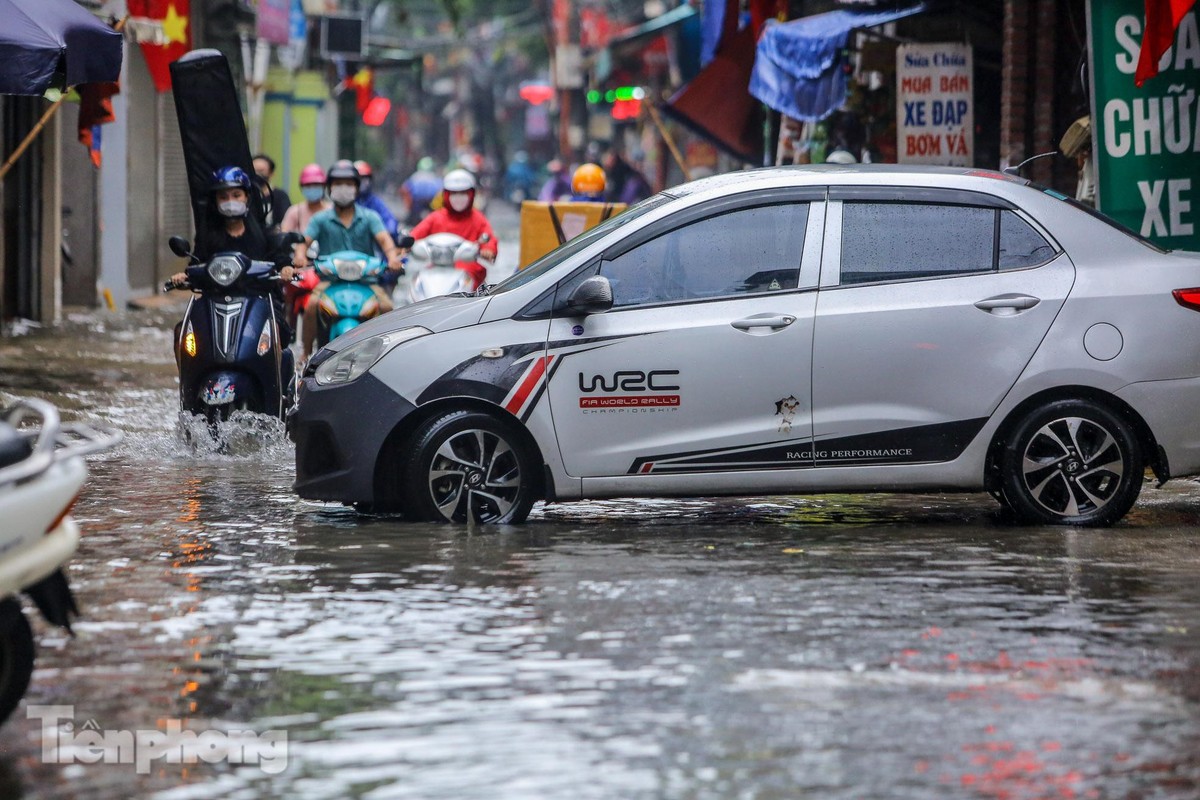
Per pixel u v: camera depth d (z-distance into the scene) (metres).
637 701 15.00
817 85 44.50
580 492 23.14
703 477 23.11
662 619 17.97
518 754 13.59
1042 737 13.98
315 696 15.22
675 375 22.98
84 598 19.00
